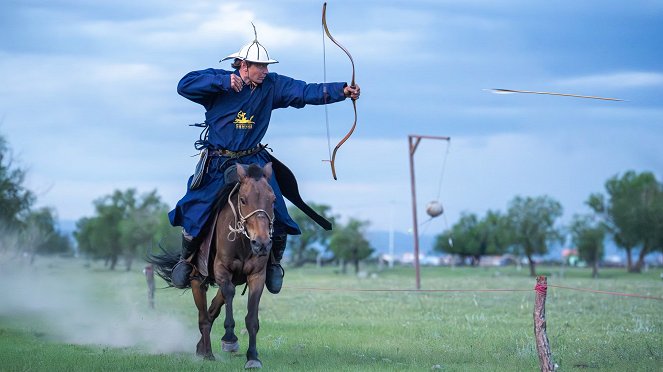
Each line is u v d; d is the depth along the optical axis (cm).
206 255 1327
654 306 2709
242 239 1262
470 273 9038
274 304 2867
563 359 1365
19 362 1316
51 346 1571
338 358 1380
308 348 1542
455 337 1714
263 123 1341
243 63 1319
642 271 10462
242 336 1772
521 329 1908
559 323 2077
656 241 9544
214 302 1436
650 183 10131
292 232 1338
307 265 12850
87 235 11375
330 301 3020
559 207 9094
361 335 1777
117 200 10462
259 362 1265
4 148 3994
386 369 1244
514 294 3441
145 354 1448
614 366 1284
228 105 1324
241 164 1282
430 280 5784
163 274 1500
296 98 1338
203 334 1412
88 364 1303
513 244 9206
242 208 1240
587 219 9088
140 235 9750
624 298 3136
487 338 1681
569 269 11881
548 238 8975
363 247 9706
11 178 3997
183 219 1342
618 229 10100
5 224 3988
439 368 1255
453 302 2928
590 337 1727
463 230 13475
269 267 1365
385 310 2555
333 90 1329
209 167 1331
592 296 3278
